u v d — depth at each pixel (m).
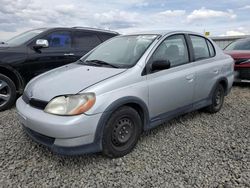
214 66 4.48
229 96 6.20
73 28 5.95
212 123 4.27
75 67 3.56
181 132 3.86
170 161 2.99
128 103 3.05
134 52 3.52
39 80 3.32
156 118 3.49
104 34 6.44
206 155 3.13
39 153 3.16
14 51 4.90
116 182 2.59
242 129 4.00
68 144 2.63
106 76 3.01
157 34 3.79
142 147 3.34
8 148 3.28
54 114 2.69
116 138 2.98
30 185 2.53
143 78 3.22
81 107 2.66
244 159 3.03
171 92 3.59
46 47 5.29
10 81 4.81
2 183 2.54
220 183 2.56
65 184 2.55
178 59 3.84
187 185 2.53
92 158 3.05
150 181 2.60
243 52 7.02
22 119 3.03
